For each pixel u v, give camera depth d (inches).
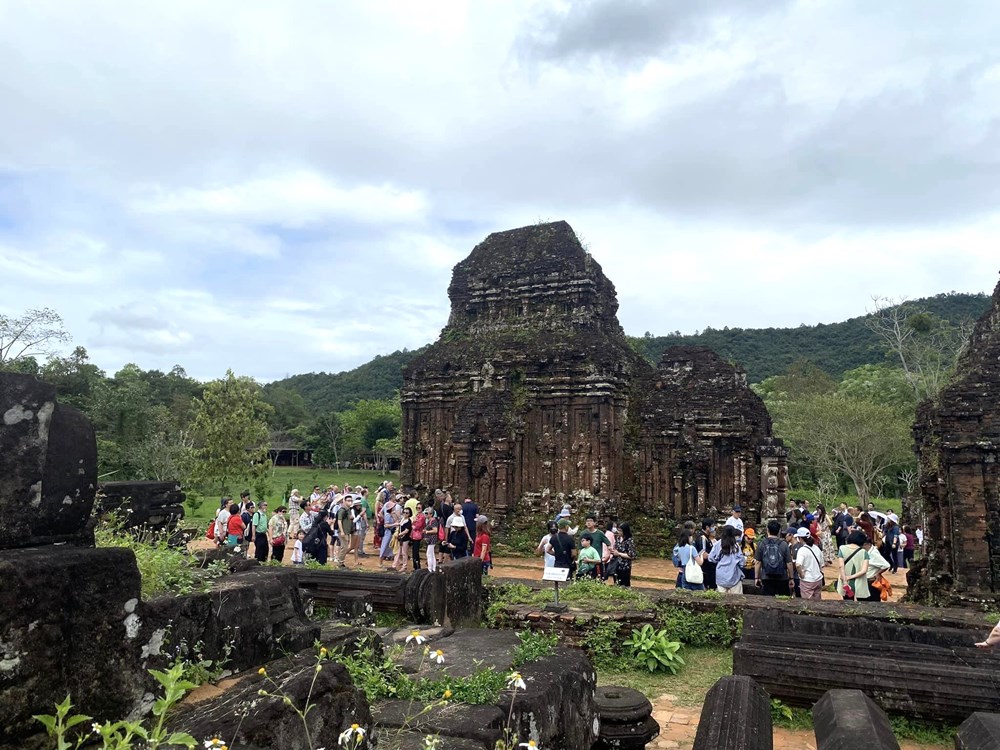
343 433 2898.6
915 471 1651.1
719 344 3491.6
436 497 825.5
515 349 951.0
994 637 209.0
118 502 390.0
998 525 489.7
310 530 676.7
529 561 824.9
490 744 170.6
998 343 523.2
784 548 475.2
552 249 998.4
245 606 178.9
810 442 1617.9
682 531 510.0
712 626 403.2
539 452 903.1
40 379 140.1
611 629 383.6
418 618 378.6
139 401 1804.9
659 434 900.0
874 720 173.5
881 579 456.1
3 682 115.6
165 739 112.0
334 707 148.7
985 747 150.4
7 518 131.0
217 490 1921.8
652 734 237.9
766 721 191.2
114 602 138.1
